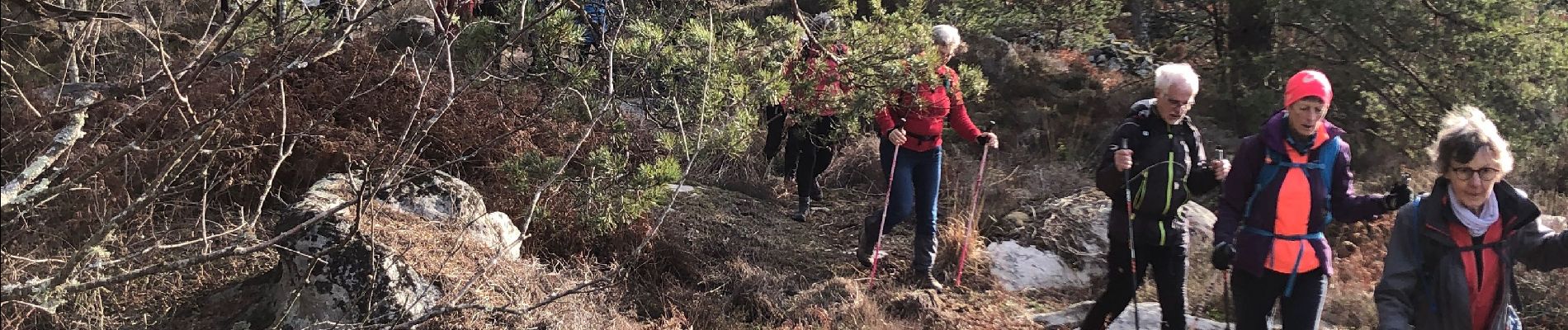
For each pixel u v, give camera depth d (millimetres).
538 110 4930
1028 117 8211
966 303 4980
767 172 6715
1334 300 4910
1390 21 7234
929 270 5012
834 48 4414
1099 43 8867
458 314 3410
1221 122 8078
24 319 2936
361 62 4805
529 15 3971
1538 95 7070
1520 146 6969
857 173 6883
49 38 2893
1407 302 3090
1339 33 7461
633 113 5027
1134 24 9234
